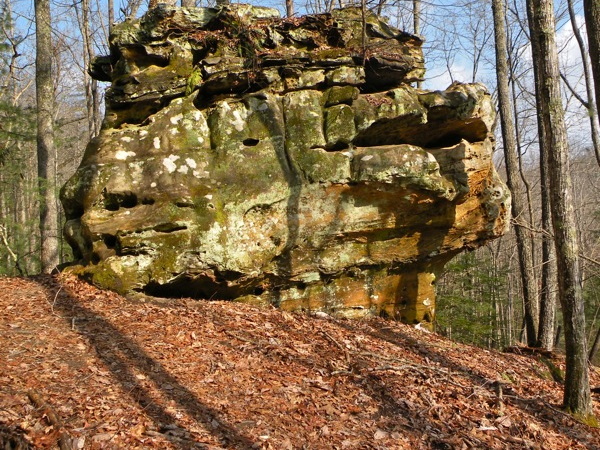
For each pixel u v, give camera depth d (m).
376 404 6.76
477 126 10.34
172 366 6.83
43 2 14.07
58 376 6.20
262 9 10.59
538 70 7.49
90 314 8.18
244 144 9.80
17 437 4.82
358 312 10.52
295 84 10.13
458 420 6.72
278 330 8.61
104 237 9.25
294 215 9.66
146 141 9.70
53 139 14.80
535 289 13.91
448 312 18.52
